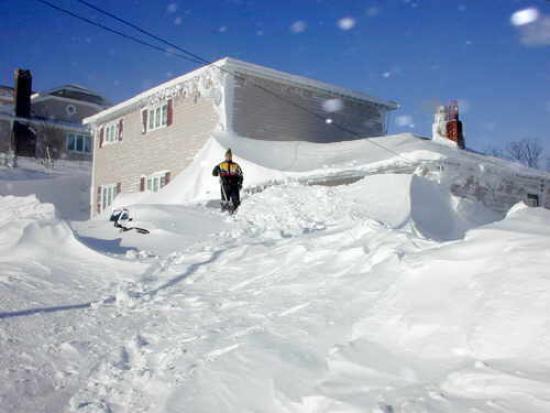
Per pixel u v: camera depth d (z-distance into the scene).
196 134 21.70
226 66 20.09
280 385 3.19
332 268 5.41
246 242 8.21
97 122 29.83
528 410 2.31
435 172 14.80
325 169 15.84
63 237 8.57
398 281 3.97
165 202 18.64
